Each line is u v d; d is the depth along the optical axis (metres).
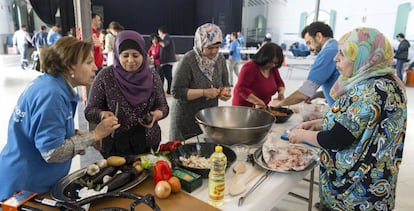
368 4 9.66
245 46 11.35
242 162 1.41
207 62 1.99
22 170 1.14
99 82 1.59
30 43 8.98
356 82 1.14
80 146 1.14
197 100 2.00
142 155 1.37
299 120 2.16
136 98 1.62
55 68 1.13
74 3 2.53
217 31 1.92
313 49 2.19
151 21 15.58
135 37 1.60
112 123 1.25
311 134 1.24
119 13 14.90
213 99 2.08
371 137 1.13
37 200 1.01
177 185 1.12
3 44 10.57
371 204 1.20
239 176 1.29
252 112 1.83
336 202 1.28
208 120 1.81
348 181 1.21
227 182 1.24
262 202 1.13
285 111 2.25
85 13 2.36
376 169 1.16
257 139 1.56
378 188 1.17
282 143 1.54
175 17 15.97
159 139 1.77
